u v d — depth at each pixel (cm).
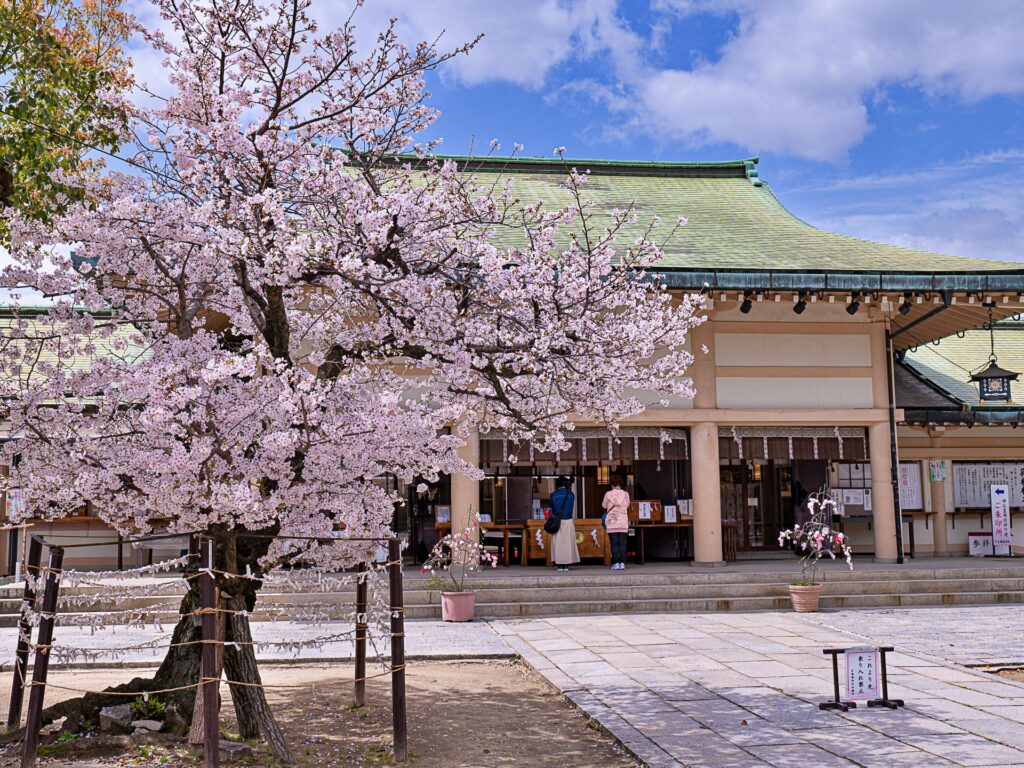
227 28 709
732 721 768
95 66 948
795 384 1688
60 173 859
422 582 1430
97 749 683
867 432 1734
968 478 2003
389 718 802
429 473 777
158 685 747
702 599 1445
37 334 716
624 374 838
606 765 668
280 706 844
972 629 1241
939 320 1830
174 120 696
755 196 2166
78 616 656
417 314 764
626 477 1928
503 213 855
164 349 708
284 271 673
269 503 647
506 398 855
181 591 1337
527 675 997
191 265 739
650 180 2233
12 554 1591
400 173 854
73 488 657
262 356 641
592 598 1456
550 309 788
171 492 623
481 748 713
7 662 1016
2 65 887
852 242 1814
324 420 651
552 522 1634
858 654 819
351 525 689
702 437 1642
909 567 1616
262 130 708
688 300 933
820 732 731
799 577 1516
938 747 685
